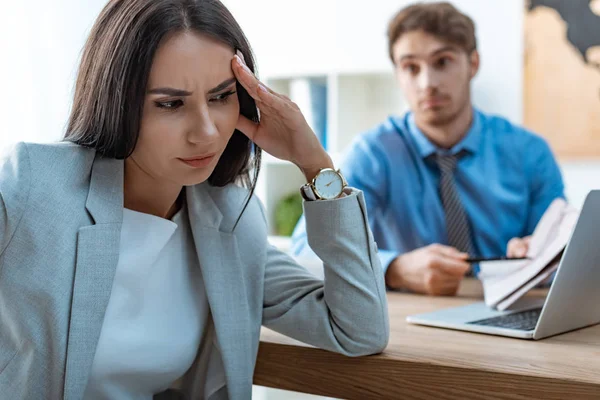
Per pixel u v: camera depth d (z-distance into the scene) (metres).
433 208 2.03
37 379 0.91
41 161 0.90
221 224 1.07
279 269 1.12
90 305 0.90
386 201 2.07
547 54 2.64
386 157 2.05
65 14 3.42
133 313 0.98
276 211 3.09
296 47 3.06
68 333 0.90
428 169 2.05
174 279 1.03
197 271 1.06
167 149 0.88
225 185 1.08
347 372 1.01
